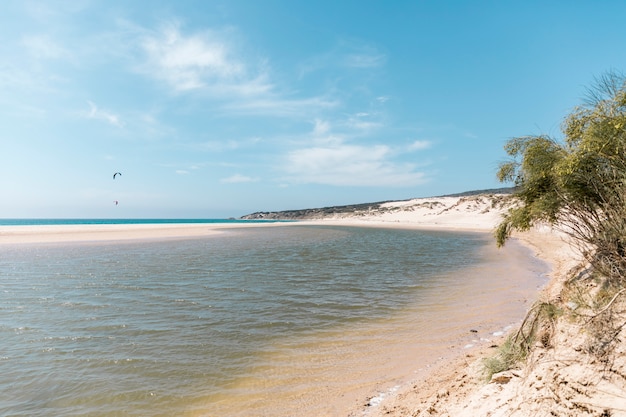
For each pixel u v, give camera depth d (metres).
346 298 12.28
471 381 5.35
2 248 27.14
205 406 5.66
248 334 8.79
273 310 10.83
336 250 28.08
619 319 3.74
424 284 14.61
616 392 3.00
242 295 12.66
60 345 8.05
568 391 3.29
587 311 4.44
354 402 5.65
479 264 20.25
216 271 17.59
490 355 6.16
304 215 189.12
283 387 6.22
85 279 15.38
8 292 12.98
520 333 5.31
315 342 8.26
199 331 9.00
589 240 5.74
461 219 77.94
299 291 13.33
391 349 7.77
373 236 45.72
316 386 6.24
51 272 16.94
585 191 5.87
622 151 5.19
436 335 8.52
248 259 22.14
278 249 28.45
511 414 3.62
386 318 10.00
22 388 6.19
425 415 4.73
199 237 41.03
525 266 19.22
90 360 7.27
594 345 3.60
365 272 17.56
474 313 10.21
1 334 8.73
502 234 8.18
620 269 4.85
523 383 3.97
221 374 6.71
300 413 5.41
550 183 6.73
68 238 35.81
